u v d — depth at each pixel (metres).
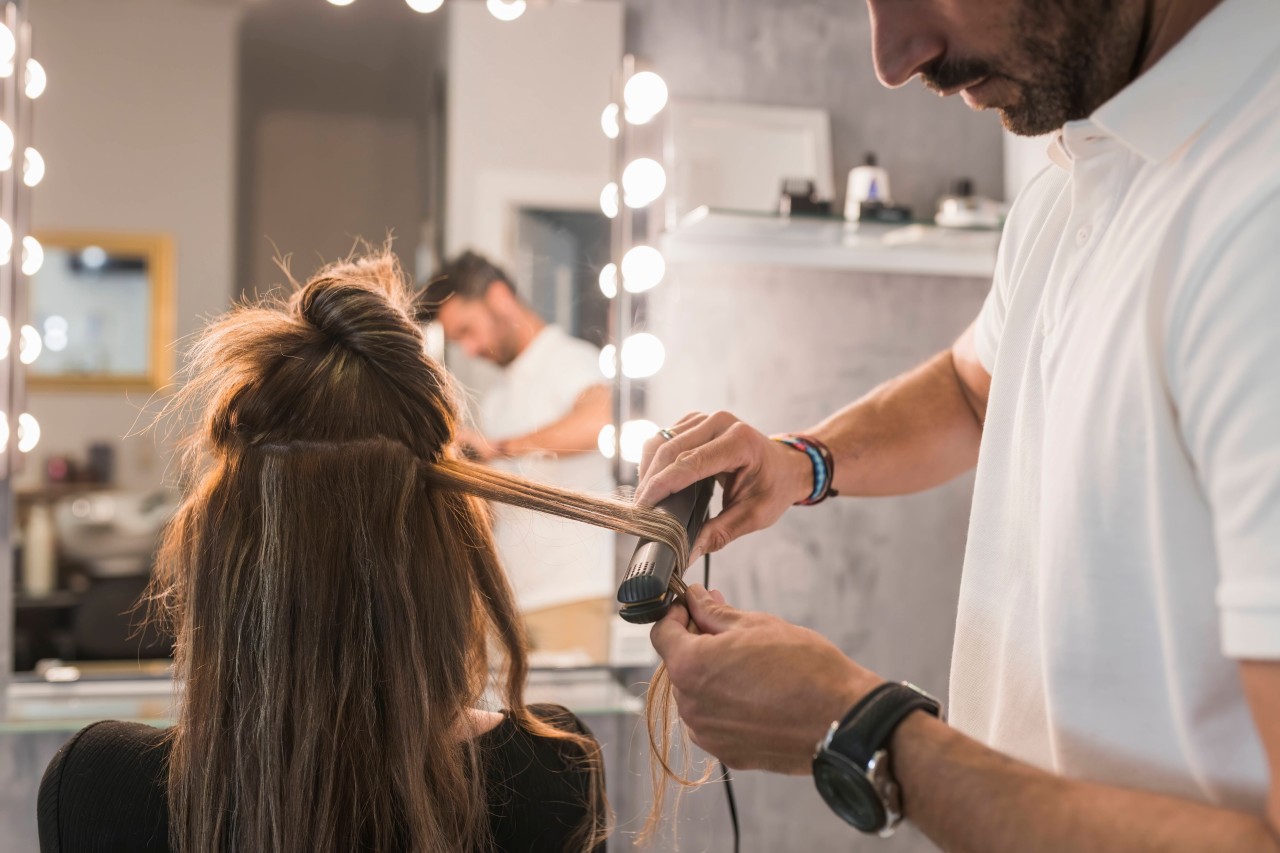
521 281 1.54
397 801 0.71
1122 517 0.56
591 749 0.83
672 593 0.67
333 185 1.49
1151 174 0.59
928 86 0.66
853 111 1.65
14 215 1.42
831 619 1.68
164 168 1.46
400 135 1.51
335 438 0.72
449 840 0.72
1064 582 0.60
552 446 1.54
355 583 0.71
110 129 1.45
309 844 0.70
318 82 1.49
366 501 0.72
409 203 1.51
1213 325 0.49
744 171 1.58
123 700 1.46
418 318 1.52
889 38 0.64
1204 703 0.53
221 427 0.74
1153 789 0.56
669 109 1.57
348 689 0.71
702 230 1.56
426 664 0.73
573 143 1.55
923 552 1.71
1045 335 0.67
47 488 1.44
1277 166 0.49
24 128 1.42
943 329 1.69
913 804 0.53
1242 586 0.45
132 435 1.45
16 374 1.42
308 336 0.75
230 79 1.47
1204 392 0.49
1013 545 0.71
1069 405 0.61
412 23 1.51
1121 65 0.59
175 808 0.71
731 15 1.61
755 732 0.59
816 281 1.65
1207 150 0.55
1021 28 0.59
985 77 0.63
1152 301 0.54
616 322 1.56
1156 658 0.56
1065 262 0.66
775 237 1.60
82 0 1.44
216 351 0.77
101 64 1.44
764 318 1.63
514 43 1.54
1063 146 0.69
